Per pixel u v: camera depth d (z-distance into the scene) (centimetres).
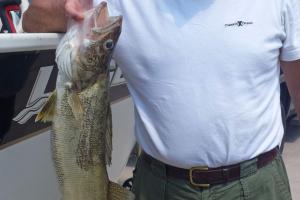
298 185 334
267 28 124
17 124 144
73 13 119
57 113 120
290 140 442
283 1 127
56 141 121
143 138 132
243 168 128
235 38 121
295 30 129
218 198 129
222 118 123
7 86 135
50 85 153
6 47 123
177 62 122
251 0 123
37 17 138
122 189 125
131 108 237
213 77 122
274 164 134
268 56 125
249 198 129
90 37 118
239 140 125
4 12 148
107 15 120
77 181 122
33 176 157
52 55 145
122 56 126
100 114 122
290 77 141
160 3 121
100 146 123
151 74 124
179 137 125
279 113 135
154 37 122
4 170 144
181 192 130
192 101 123
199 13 120
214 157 125
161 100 125
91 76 120
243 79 123
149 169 134
